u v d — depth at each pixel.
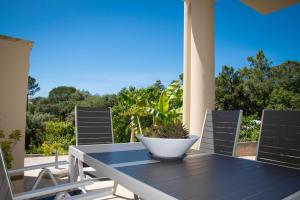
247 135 8.20
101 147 2.14
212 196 0.94
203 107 4.08
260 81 16.75
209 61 4.12
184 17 5.10
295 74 16.47
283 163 1.84
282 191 1.01
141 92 9.77
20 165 3.84
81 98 16.38
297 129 1.80
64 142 8.70
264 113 2.05
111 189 1.29
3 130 3.71
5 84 3.76
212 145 2.46
